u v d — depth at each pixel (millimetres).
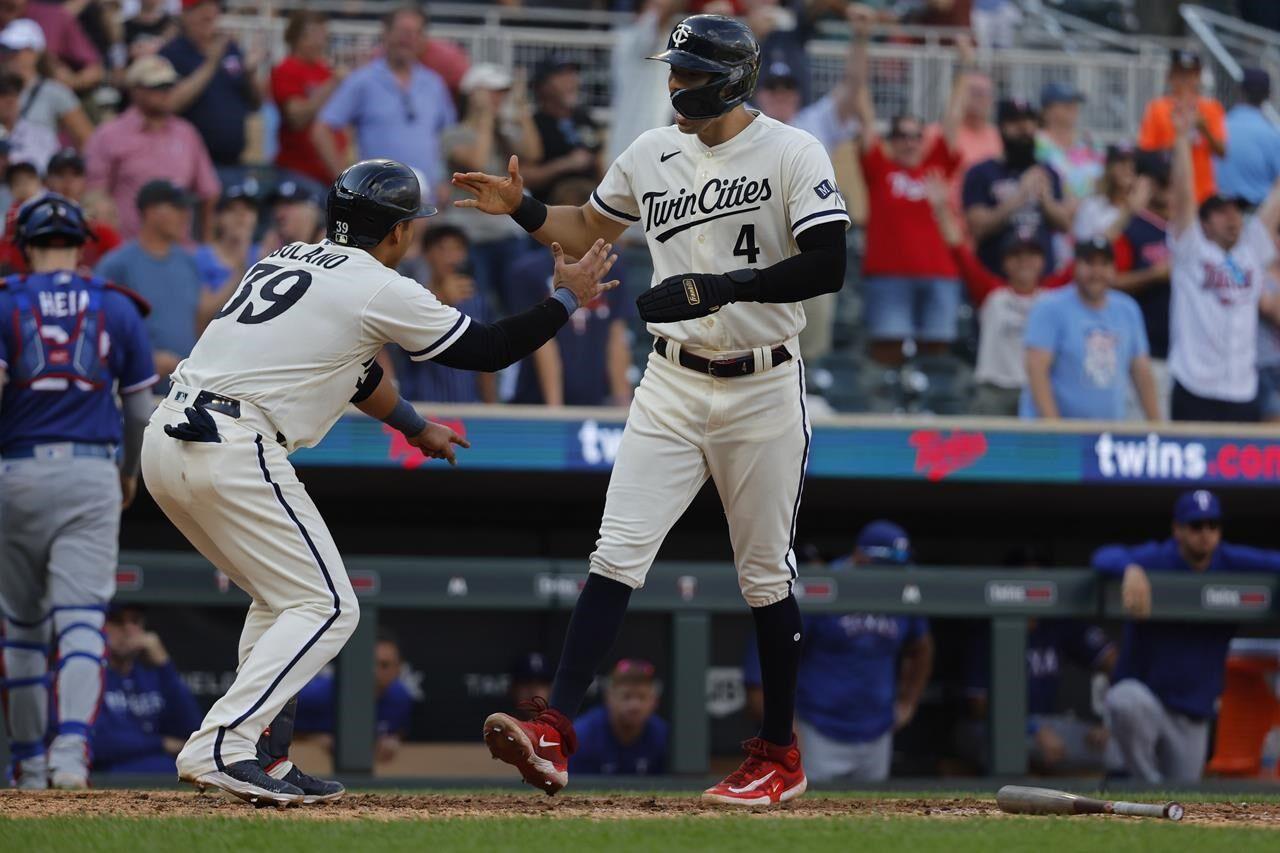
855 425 35781
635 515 16875
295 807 16766
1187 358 40344
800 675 33250
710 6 43062
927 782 31594
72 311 24266
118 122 38875
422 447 18328
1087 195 45250
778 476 17016
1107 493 38344
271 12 44875
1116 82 49219
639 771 33250
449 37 45062
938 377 42000
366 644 31250
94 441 24406
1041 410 38438
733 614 38031
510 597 31875
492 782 31156
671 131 17203
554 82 42000
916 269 41594
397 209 16984
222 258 37531
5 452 24359
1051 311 38594
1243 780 33531
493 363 16828
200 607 36281
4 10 41375
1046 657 37750
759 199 16578
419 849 13086
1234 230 40375
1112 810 16734
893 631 33406
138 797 18438
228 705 16344
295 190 37219
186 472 16312
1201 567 33406
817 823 15242
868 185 41781
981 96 44562
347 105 40750
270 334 16547
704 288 15891
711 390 16797
